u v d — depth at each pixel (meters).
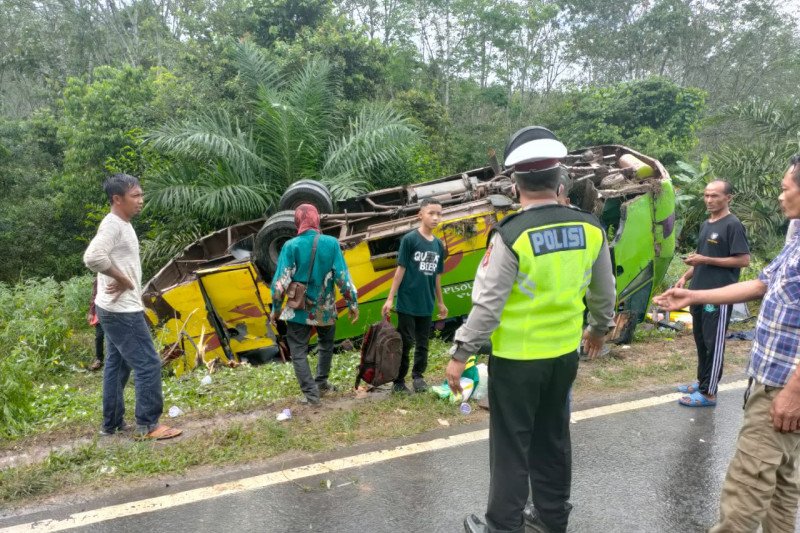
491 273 2.58
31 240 20.00
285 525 3.33
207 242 9.30
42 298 9.99
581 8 40.00
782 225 11.76
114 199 4.25
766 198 11.68
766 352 2.55
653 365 6.15
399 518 3.39
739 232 4.87
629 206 6.95
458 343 2.63
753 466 2.56
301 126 11.98
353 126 13.05
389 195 9.39
